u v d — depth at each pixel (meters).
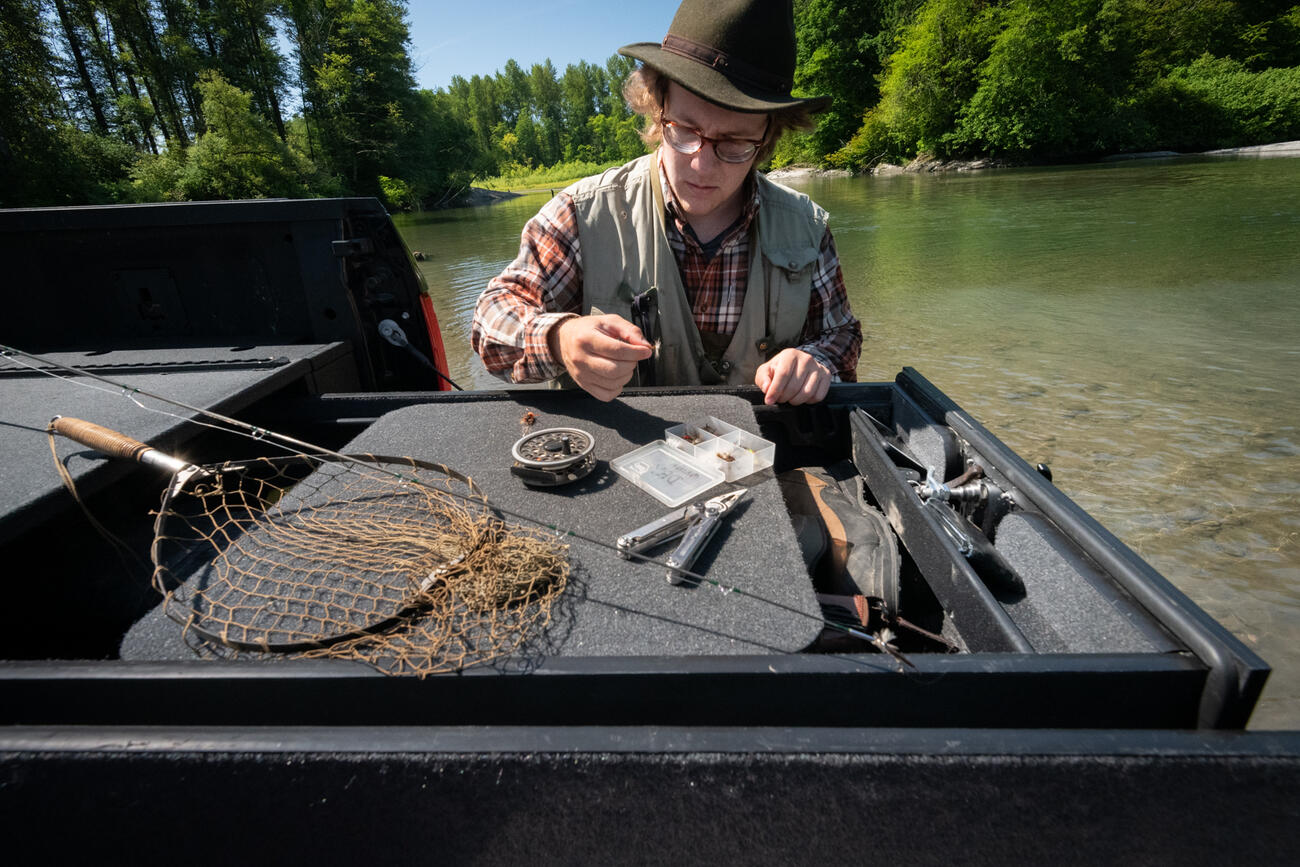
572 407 1.30
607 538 0.89
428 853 0.60
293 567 0.83
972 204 16.86
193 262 1.76
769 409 1.43
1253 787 0.55
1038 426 4.07
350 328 1.77
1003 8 32.59
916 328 6.46
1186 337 5.69
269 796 0.58
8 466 0.97
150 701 0.65
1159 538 2.88
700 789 0.56
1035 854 0.58
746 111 1.28
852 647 0.87
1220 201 13.88
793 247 1.70
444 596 0.76
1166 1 34.25
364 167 38.47
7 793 0.59
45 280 1.76
